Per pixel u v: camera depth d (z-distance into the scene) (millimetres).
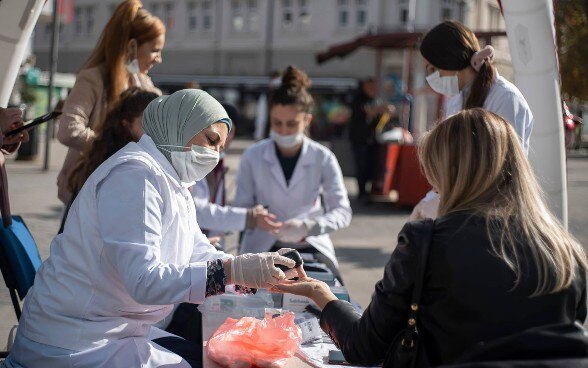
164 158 2566
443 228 2076
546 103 3834
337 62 40469
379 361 2236
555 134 3869
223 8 43812
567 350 1783
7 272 3201
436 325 2037
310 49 41750
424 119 12016
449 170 2154
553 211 3900
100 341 2461
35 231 6953
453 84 3699
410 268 2066
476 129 2154
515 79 3887
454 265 2004
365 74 39844
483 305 1968
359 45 13914
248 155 4684
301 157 4598
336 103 37156
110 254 2385
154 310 2602
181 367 2555
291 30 42312
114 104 3248
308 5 41750
